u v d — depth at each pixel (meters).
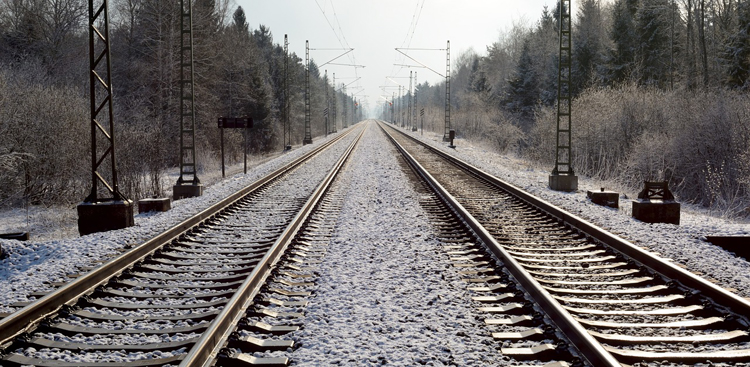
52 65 36.34
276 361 4.07
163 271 6.98
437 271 6.82
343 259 7.52
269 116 58.91
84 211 10.19
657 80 47.94
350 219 10.82
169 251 8.10
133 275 6.61
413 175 19.59
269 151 58.53
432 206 12.41
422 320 5.08
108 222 10.20
